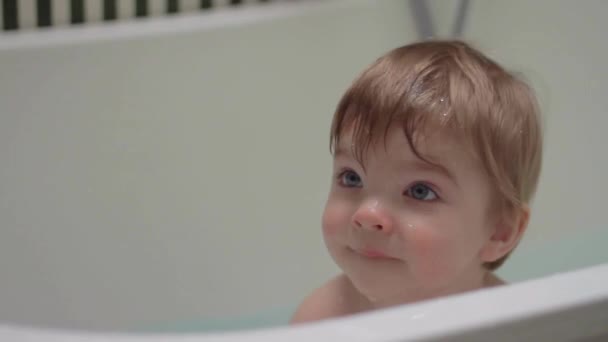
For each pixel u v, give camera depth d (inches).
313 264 64.6
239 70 63.3
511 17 64.7
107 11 64.2
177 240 62.2
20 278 58.8
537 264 60.9
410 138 39.2
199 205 62.8
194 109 62.5
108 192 60.9
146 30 61.2
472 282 42.5
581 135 62.7
